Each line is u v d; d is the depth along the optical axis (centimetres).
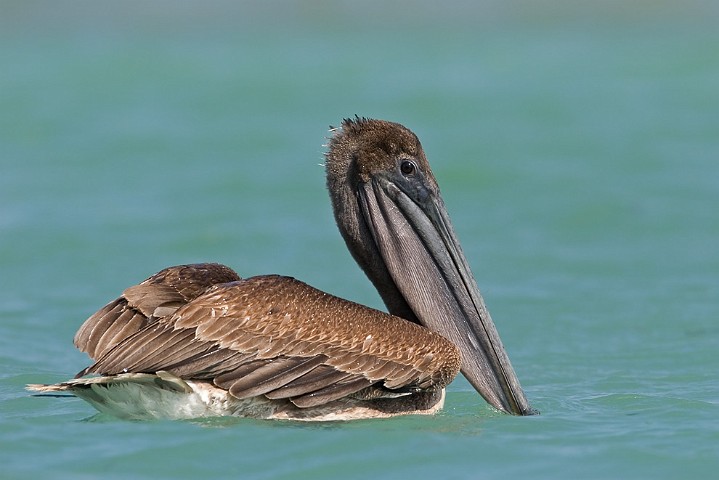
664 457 923
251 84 3884
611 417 1066
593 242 1962
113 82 3978
